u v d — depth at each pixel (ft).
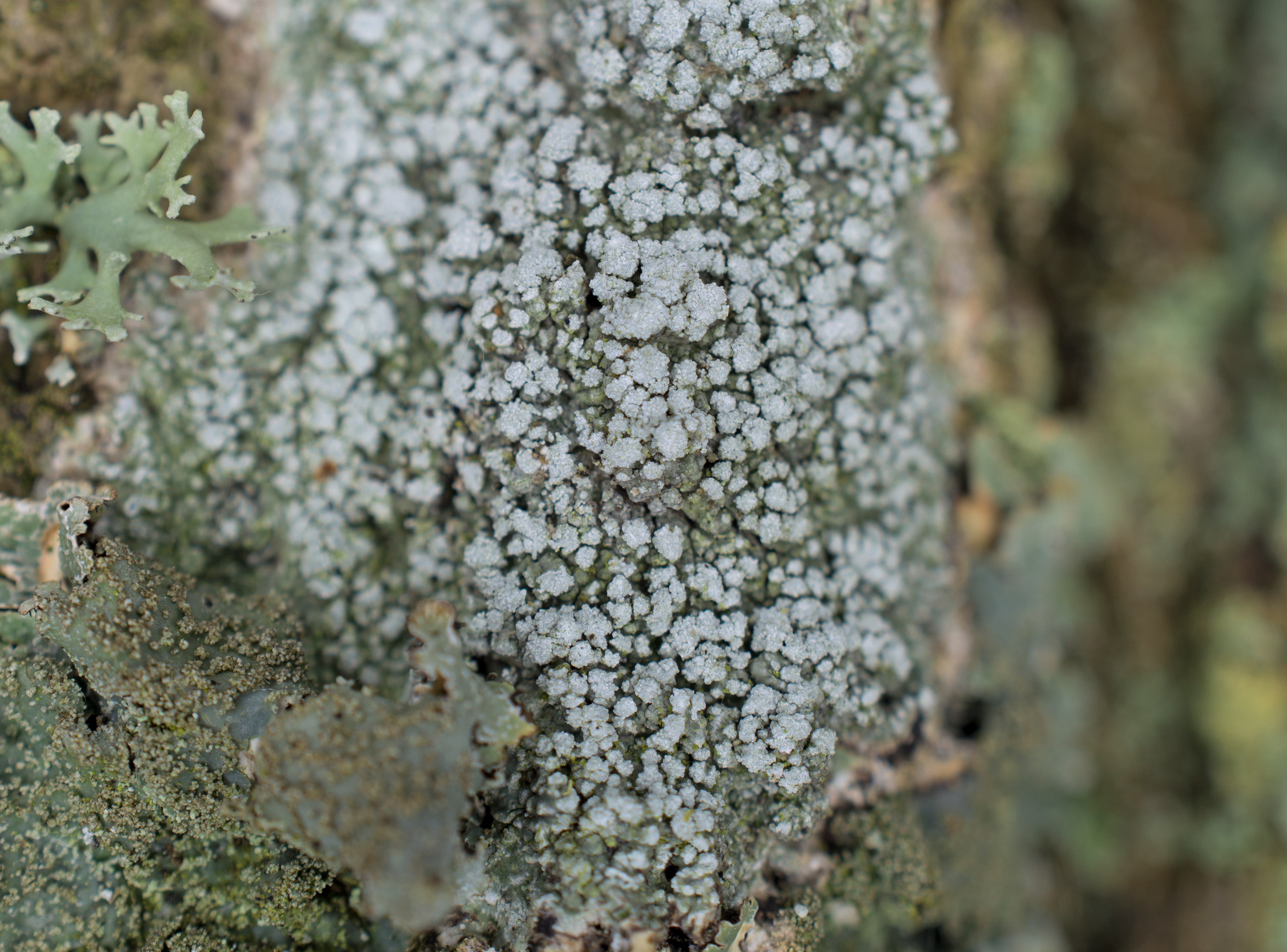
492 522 0.22
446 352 0.22
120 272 0.22
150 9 0.23
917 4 0.23
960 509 0.25
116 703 0.21
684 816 0.21
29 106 0.22
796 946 0.22
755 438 0.21
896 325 0.23
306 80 0.23
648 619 0.21
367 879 0.20
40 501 0.22
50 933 0.21
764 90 0.22
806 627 0.21
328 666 0.22
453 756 0.20
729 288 0.22
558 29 0.22
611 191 0.22
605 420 0.21
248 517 0.22
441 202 0.23
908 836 0.23
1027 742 0.25
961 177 0.25
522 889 0.21
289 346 0.22
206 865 0.21
